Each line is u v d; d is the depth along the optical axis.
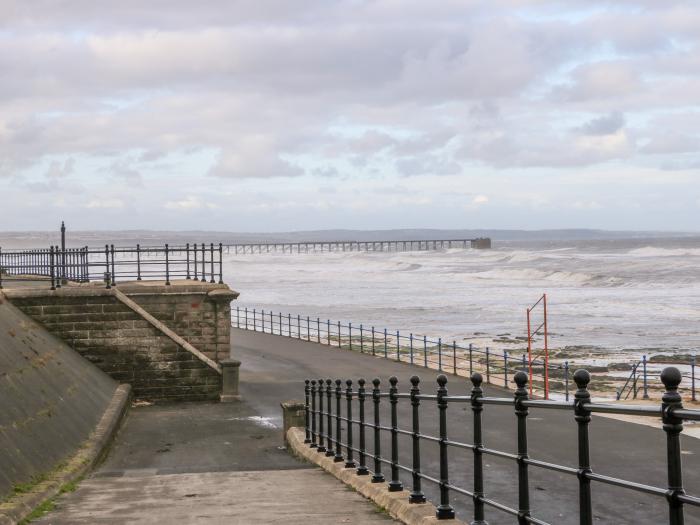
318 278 133.50
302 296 95.38
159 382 28.11
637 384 33.78
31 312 27.47
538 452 17.53
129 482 14.62
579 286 103.25
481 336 55.44
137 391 28.06
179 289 29.56
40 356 21.97
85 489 13.89
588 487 5.64
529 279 117.19
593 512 12.63
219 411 26.33
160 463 18.55
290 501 11.93
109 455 19.59
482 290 100.50
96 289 27.89
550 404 6.26
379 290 104.12
